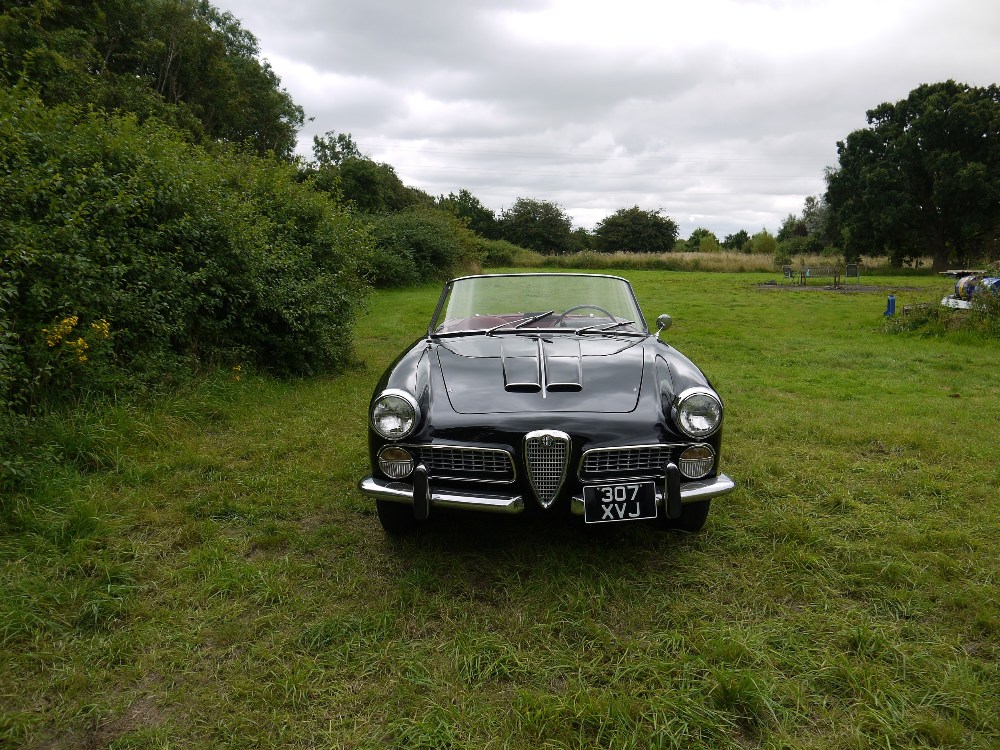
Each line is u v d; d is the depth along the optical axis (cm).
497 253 4466
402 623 239
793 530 316
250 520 329
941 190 3903
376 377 713
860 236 4312
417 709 195
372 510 346
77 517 303
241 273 618
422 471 266
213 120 3466
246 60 3866
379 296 1923
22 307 419
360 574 276
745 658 221
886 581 275
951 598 257
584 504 264
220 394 536
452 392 290
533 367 306
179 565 280
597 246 7719
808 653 223
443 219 2894
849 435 488
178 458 397
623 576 275
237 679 206
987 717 192
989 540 317
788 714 193
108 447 389
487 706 197
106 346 461
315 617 244
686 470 278
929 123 3975
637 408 281
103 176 513
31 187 448
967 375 788
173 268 544
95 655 217
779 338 1140
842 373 800
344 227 887
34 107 512
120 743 179
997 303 1076
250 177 809
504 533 314
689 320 1453
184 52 3212
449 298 410
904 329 1181
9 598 239
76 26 2073
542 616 245
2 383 368
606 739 185
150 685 205
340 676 211
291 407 548
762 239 6919
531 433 265
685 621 245
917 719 191
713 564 288
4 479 321
